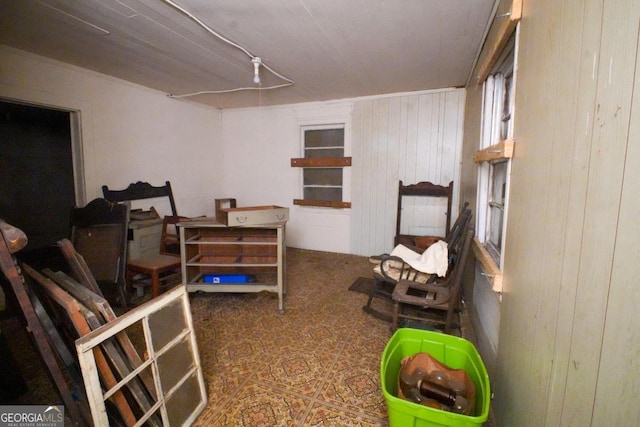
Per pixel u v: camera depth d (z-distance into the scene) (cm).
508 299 119
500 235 170
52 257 285
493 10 174
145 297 271
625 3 51
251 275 266
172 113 384
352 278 328
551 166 81
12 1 172
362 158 396
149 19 193
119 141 320
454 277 190
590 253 61
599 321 57
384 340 207
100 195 303
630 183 50
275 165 452
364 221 406
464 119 329
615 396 54
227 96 387
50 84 259
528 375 93
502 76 173
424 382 127
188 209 416
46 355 107
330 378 169
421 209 375
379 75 300
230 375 171
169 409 125
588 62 63
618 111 53
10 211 260
